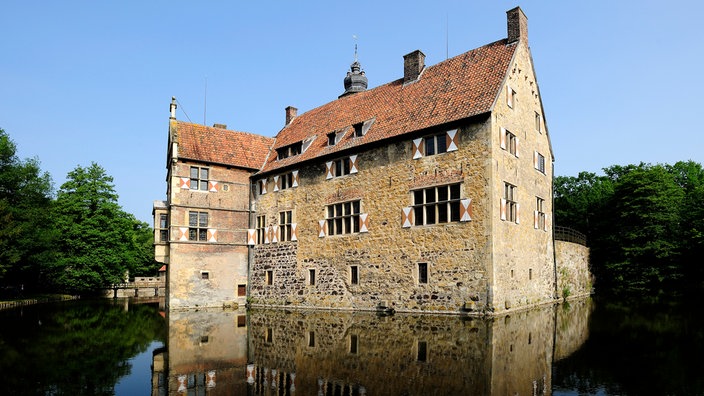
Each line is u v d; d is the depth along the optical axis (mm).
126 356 11930
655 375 8734
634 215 34688
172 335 15734
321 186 25984
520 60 22781
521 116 22766
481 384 8227
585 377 8625
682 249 34312
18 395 8203
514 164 21562
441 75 24062
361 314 21266
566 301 25422
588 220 43656
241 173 30328
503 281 19531
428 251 20672
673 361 9945
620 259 34312
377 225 22828
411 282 21125
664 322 16125
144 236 64812
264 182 29938
